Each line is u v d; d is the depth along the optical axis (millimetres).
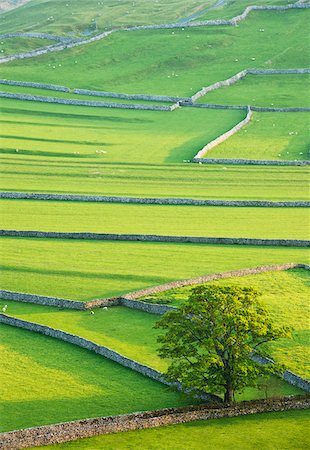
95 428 106812
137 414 112188
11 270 172250
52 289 163375
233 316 118188
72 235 190750
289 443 106188
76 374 128000
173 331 120000
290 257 180000
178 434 107688
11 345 138875
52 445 103812
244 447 104688
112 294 160625
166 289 161625
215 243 188375
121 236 189875
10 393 121188
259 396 121688
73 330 144625
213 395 120000
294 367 129500
